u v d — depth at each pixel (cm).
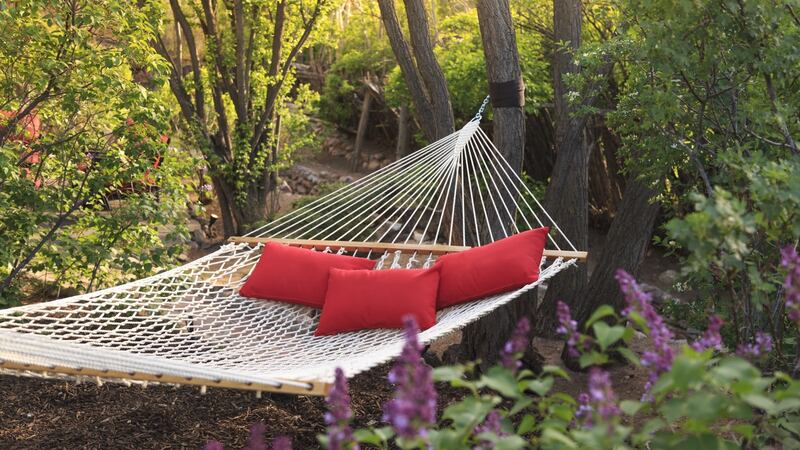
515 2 788
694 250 184
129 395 412
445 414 163
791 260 178
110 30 507
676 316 466
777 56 271
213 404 407
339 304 387
